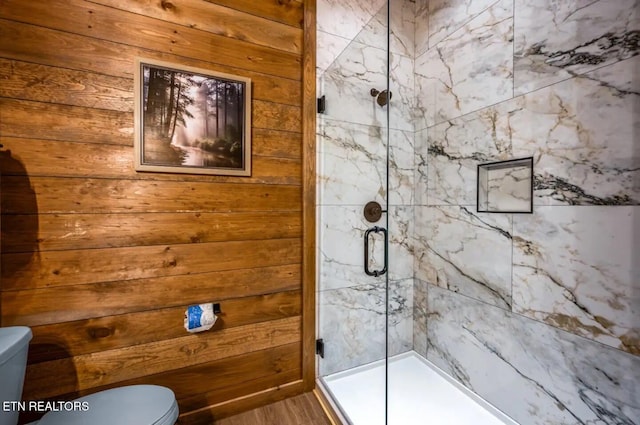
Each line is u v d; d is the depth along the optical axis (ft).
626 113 3.10
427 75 5.96
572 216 3.64
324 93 5.32
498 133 4.61
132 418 2.85
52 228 3.62
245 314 4.75
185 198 4.31
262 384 4.90
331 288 5.45
